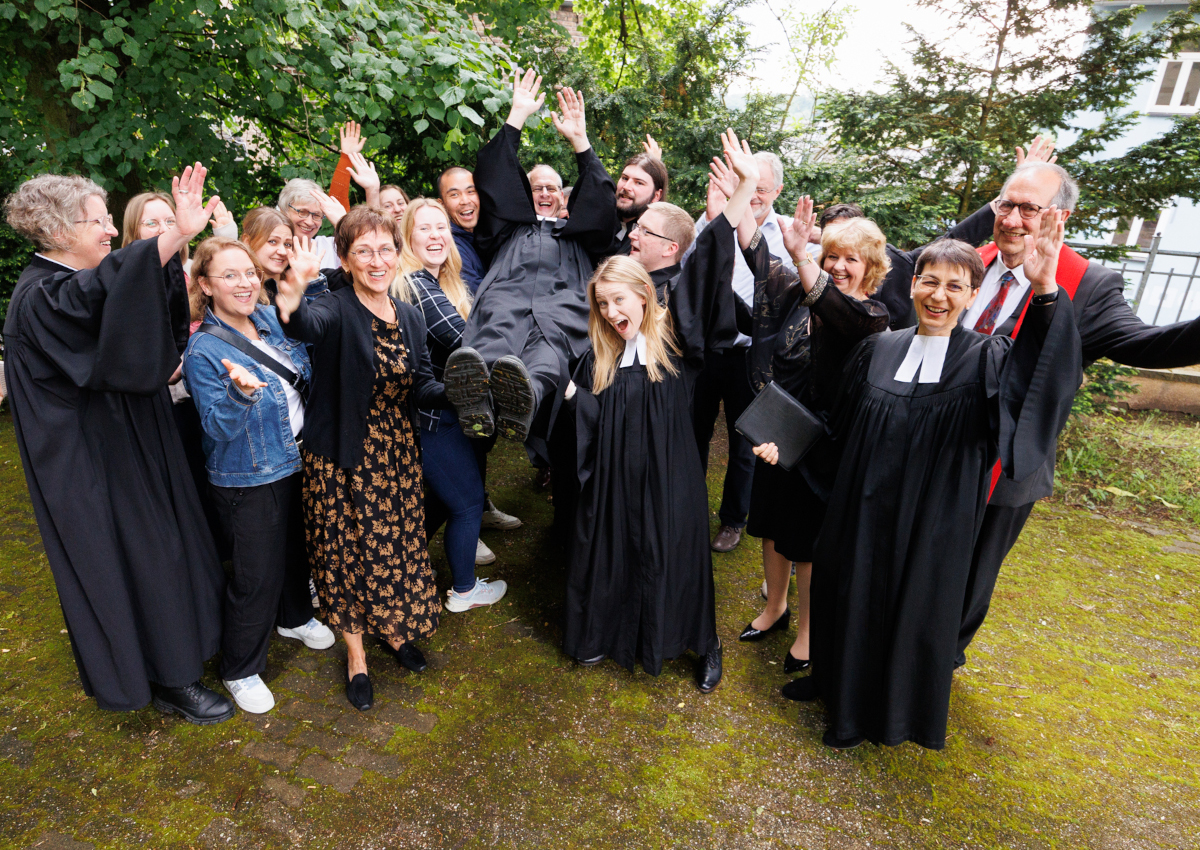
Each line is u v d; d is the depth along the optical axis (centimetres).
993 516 233
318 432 231
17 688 250
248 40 369
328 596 242
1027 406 186
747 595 332
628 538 252
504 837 200
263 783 215
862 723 229
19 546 340
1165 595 348
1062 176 223
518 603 316
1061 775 231
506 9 471
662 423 247
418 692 258
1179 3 888
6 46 416
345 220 218
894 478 210
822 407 252
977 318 245
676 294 248
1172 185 505
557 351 266
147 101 408
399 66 369
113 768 218
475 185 329
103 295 186
